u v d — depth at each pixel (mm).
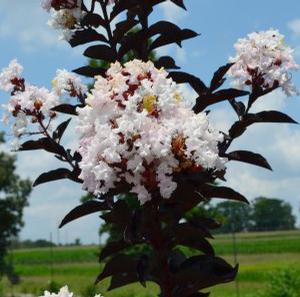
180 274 753
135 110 672
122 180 694
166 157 669
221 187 752
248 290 6254
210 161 669
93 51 875
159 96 677
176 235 750
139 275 746
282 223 19922
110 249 792
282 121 811
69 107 822
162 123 674
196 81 842
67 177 812
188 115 684
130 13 910
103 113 684
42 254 15797
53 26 898
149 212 712
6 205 8898
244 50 829
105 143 662
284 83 828
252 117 804
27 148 839
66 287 807
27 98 844
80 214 783
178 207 728
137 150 660
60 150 829
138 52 884
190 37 866
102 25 886
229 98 786
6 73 862
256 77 826
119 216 745
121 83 685
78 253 15633
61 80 863
